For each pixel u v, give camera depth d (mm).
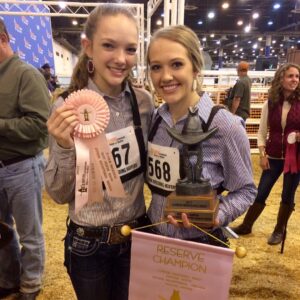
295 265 2365
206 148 976
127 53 975
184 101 984
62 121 900
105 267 1104
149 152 1061
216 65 25234
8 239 1187
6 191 1693
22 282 1880
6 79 1596
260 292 2066
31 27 6066
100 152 962
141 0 11328
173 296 902
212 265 842
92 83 1054
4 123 1557
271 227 2984
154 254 898
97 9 981
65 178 975
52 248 2559
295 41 20156
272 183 2680
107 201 1050
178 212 875
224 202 1005
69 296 1991
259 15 14977
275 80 2461
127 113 1074
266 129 2596
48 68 5957
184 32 933
